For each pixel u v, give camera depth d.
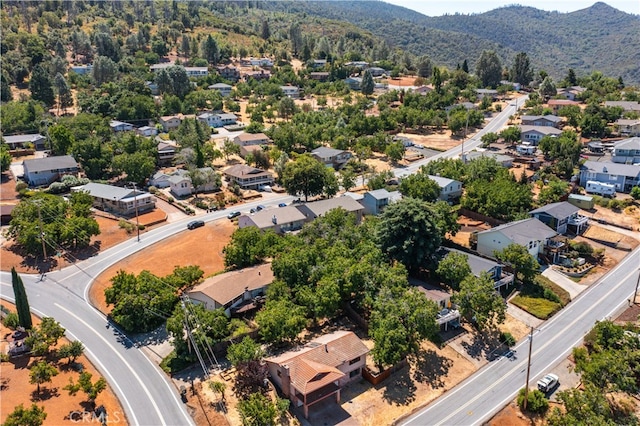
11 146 131.00
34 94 162.50
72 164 113.06
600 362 50.12
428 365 57.19
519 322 65.31
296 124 152.75
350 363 53.84
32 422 42.44
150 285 62.25
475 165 108.12
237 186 109.44
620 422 47.72
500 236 77.06
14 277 57.25
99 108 153.88
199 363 55.53
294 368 50.44
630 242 85.44
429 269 72.19
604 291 71.81
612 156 118.88
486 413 50.34
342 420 48.88
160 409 48.69
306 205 91.06
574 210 89.25
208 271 74.12
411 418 49.69
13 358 54.47
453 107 173.00
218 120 163.62
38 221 79.12
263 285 66.62
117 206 96.62
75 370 53.22
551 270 77.19
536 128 140.38
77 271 74.69
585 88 196.75
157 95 183.75
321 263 66.25
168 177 114.38
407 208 72.19
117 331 60.91
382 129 154.25
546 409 50.22
